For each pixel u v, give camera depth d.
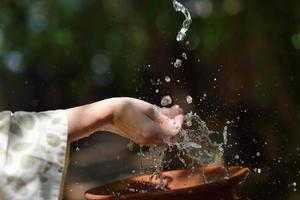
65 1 10.84
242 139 7.50
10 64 11.23
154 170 2.71
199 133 2.63
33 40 11.05
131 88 10.16
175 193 2.18
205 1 8.62
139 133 2.42
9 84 11.29
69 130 2.35
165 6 9.20
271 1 7.74
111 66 10.56
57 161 2.28
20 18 11.21
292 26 7.71
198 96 8.62
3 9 11.20
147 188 2.59
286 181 7.23
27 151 2.27
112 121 2.41
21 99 11.38
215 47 8.28
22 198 2.21
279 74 7.81
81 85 11.17
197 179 2.56
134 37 10.10
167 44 9.29
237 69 8.08
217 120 6.54
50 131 2.32
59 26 10.89
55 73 11.29
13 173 2.22
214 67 8.34
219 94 8.25
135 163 9.59
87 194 2.41
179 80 8.95
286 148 7.48
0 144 2.26
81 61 10.93
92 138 10.82
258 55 7.93
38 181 2.24
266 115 7.76
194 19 8.68
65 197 8.60
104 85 10.98
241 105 7.95
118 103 2.39
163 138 2.43
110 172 9.51
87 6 10.59
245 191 7.06
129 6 9.98
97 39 10.48
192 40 8.80
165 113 2.52
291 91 7.77
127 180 2.59
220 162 2.64
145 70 9.77
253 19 7.93
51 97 11.40
